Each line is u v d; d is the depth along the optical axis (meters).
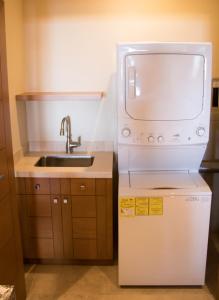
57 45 2.66
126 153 2.26
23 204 2.40
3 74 1.78
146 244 2.18
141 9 2.58
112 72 2.70
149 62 2.06
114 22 2.61
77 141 2.84
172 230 2.14
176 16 2.58
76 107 2.79
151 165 2.36
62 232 2.46
